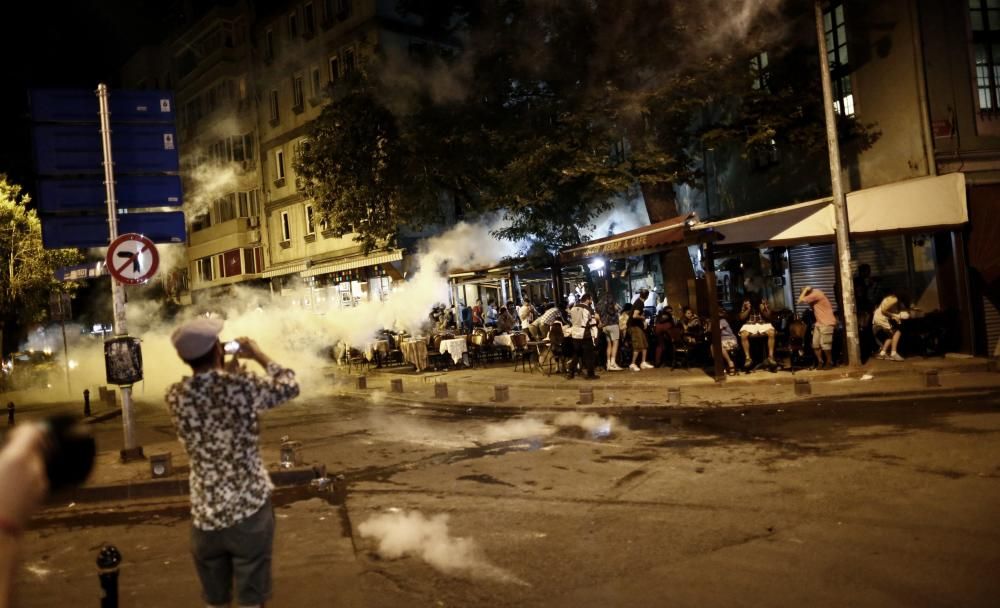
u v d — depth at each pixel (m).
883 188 13.98
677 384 13.66
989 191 14.07
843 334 14.77
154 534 6.91
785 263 17.97
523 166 16.00
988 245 13.91
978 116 14.50
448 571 5.36
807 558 5.11
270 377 3.73
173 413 3.55
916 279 15.03
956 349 14.10
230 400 3.53
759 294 19.30
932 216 13.82
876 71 15.35
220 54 35.44
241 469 3.54
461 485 7.84
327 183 19.53
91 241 10.05
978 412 9.43
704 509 6.38
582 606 4.59
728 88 15.70
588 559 5.39
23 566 6.14
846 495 6.45
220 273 38.09
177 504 7.97
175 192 10.35
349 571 5.50
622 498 6.91
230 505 3.49
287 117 32.53
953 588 4.47
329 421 13.01
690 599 4.58
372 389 17.12
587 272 20.67
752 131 16.42
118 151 10.03
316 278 32.34
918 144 14.55
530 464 8.55
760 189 19.25
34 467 1.78
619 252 16.09
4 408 18.33
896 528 5.54
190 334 3.61
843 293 13.38
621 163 16.30
